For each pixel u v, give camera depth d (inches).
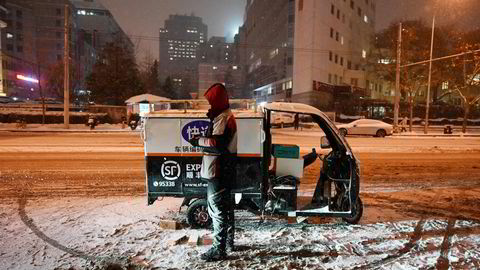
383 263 151.8
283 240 175.3
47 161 413.1
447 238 183.6
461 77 1775.3
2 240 172.7
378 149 609.9
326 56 2096.5
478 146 693.3
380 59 2269.9
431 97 2456.9
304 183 316.8
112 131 956.6
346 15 2338.8
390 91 2625.5
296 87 2182.6
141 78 2087.8
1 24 1887.3
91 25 4817.9
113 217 210.1
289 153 195.2
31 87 2874.0
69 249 162.4
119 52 1761.8
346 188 197.9
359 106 1999.3
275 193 189.2
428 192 291.4
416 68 1802.4
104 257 153.9
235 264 147.8
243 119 178.5
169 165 185.3
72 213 217.3
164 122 183.2
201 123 181.5
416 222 209.5
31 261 149.5
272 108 182.7
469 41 1696.6
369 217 219.6
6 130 927.0
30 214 214.7
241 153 180.1
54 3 3565.5
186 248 164.2
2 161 409.1
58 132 921.5
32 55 3469.5
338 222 206.4
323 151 538.0
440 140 872.3
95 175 337.1
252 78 3998.5
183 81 5585.6
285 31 2514.8
